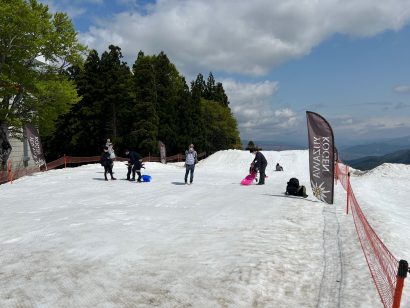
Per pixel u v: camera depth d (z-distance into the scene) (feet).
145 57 151.33
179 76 197.67
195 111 178.60
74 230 28.71
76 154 140.46
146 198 46.42
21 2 72.43
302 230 28.99
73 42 81.92
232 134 224.33
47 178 70.28
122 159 131.54
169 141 163.63
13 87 77.05
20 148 103.45
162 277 19.21
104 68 137.90
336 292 17.48
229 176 84.17
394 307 12.80
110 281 18.85
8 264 21.58
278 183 67.15
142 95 147.95
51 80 82.28
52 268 20.79
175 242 25.43
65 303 16.56
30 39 75.31
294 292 17.47
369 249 23.58
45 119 85.15
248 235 27.22
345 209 38.45
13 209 39.52
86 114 133.69
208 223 31.50
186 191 53.11
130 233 27.86
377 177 93.20
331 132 40.32
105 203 42.80
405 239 26.73
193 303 16.37
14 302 16.71
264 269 19.95
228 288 17.74
